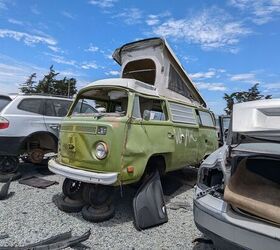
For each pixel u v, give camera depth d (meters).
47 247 3.34
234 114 2.83
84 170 4.23
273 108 2.56
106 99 5.43
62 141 4.69
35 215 4.43
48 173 7.00
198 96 7.61
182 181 6.68
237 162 2.80
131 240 3.75
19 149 6.30
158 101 5.17
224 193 2.68
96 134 4.16
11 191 5.57
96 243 3.63
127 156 4.16
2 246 3.42
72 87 41.06
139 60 6.49
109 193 4.45
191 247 3.60
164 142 4.92
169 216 4.62
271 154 2.45
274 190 2.56
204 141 6.70
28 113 6.52
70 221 4.27
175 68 6.54
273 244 2.32
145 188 4.34
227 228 2.59
